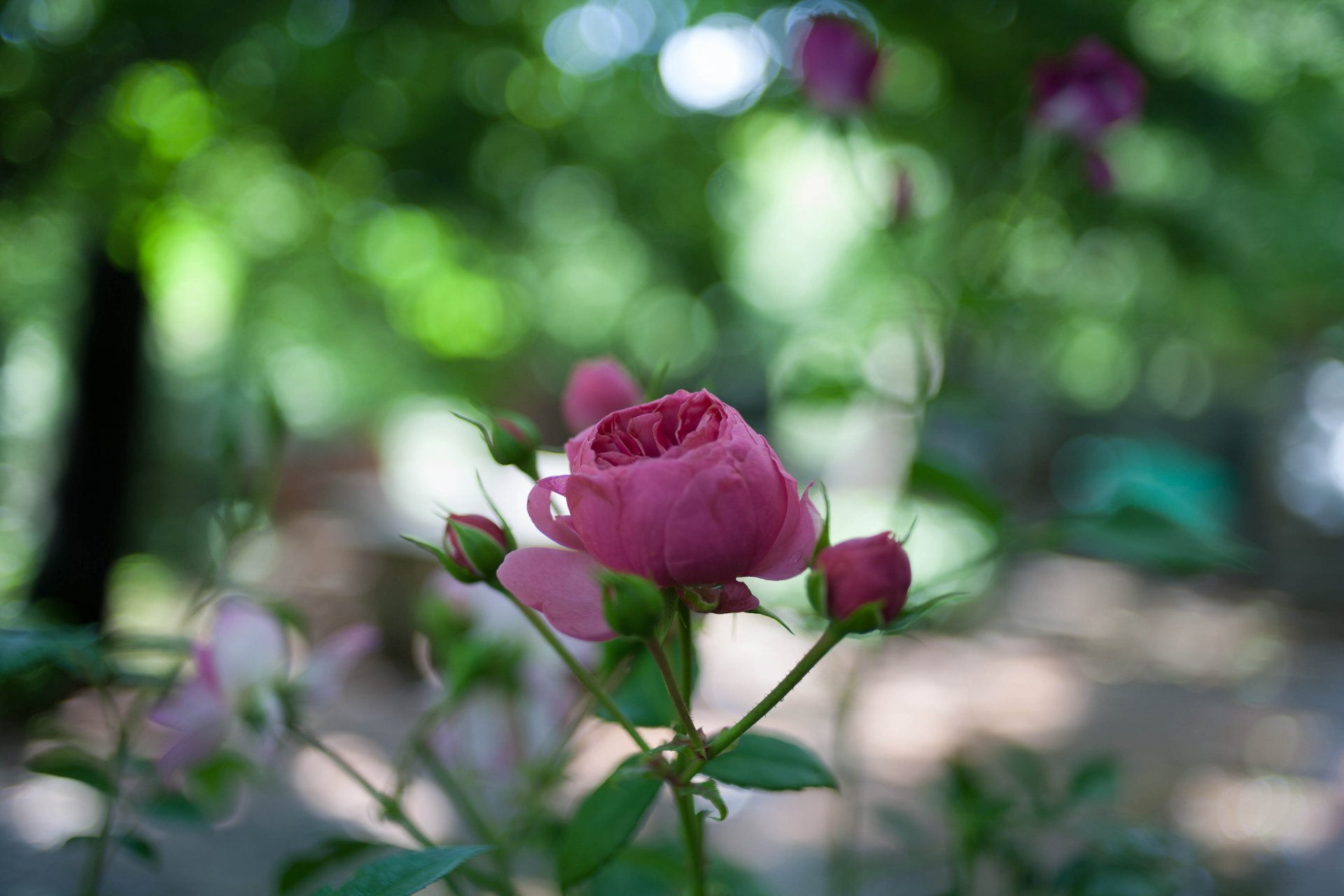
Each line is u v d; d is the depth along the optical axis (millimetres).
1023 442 9023
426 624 746
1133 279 5383
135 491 3816
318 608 4457
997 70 3461
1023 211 1071
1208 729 3691
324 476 7355
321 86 3348
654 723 667
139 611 4293
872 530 1920
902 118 3639
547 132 3980
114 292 3682
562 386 6684
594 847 608
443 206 3514
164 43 2893
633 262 5277
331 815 2158
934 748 3102
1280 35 4867
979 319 1049
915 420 924
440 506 608
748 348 7137
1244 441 9086
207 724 705
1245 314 5832
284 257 4977
